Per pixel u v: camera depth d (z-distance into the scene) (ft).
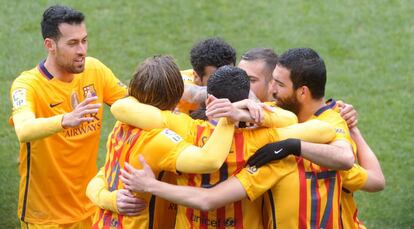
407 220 79.00
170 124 45.50
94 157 62.28
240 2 122.72
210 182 45.01
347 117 52.26
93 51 109.60
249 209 45.75
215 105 42.80
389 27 117.91
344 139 46.91
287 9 121.39
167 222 48.70
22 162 60.39
